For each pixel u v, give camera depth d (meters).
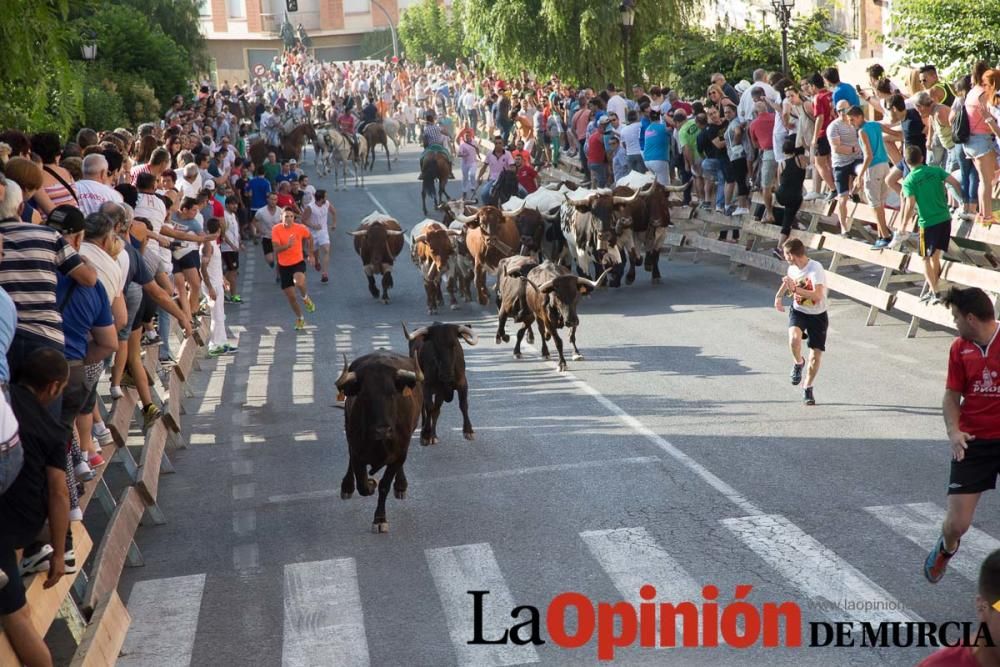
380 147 57.38
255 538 10.62
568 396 14.91
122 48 40.59
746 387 14.61
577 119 32.19
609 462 12.00
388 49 95.69
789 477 11.12
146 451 11.56
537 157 37.66
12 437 6.45
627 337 18.14
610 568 9.20
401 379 10.17
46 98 14.18
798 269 13.39
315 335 20.30
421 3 92.50
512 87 44.50
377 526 10.45
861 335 17.08
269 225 26.05
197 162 24.02
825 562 9.01
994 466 8.11
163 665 8.13
